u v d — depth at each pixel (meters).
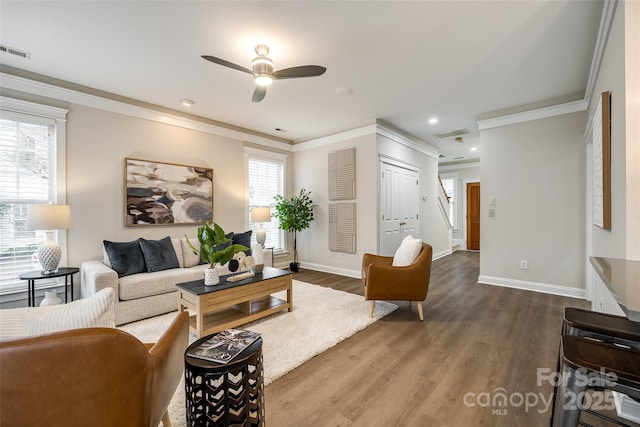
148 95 3.55
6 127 2.82
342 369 1.99
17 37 2.36
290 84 3.29
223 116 4.38
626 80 1.56
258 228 5.20
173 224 4.02
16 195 2.88
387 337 2.50
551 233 3.81
